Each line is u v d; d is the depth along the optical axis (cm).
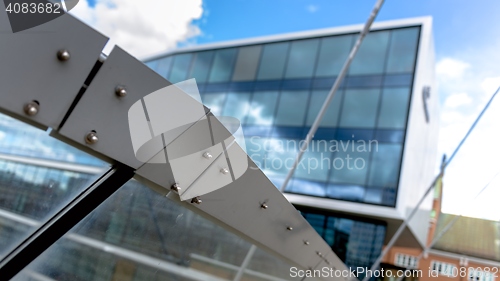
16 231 163
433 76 2089
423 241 2386
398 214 1432
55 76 137
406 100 1571
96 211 186
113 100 160
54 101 139
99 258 200
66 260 182
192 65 2133
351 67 1723
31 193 164
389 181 1492
